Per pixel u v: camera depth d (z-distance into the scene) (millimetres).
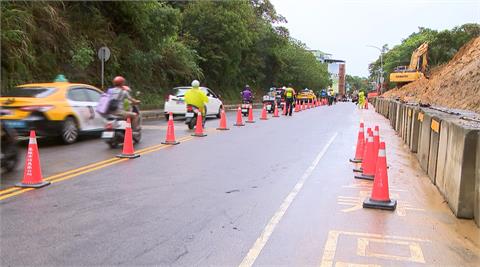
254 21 46250
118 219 5906
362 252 4934
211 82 41344
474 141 6141
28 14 18344
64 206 6441
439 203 7129
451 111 11438
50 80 19516
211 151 11805
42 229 5465
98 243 5051
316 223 5902
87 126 13109
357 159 10695
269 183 8180
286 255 4809
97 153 11008
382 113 31625
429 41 66500
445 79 24156
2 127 8375
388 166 10469
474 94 17266
